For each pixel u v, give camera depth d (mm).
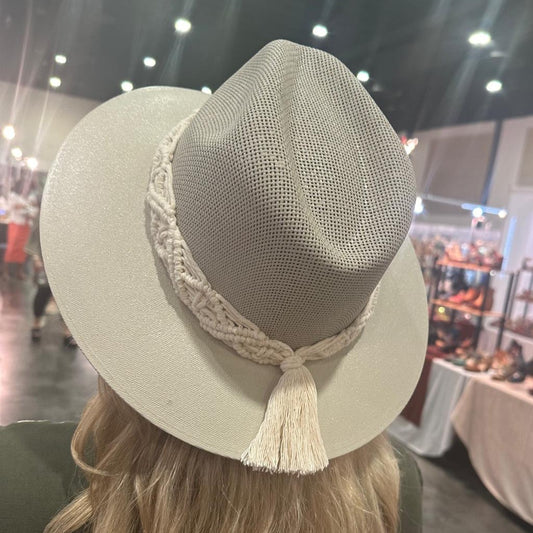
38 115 2367
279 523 503
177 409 512
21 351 2770
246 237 477
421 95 2895
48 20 2098
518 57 2402
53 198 567
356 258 521
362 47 2322
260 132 477
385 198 563
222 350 546
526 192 3156
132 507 515
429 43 2320
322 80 588
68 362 2816
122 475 518
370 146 582
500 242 3305
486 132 3318
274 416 500
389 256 546
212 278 515
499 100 2980
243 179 468
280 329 528
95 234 566
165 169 564
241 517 493
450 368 2875
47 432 632
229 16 2070
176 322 543
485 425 2641
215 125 527
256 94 502
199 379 530
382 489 636
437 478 2727
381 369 678
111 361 514
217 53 2275
